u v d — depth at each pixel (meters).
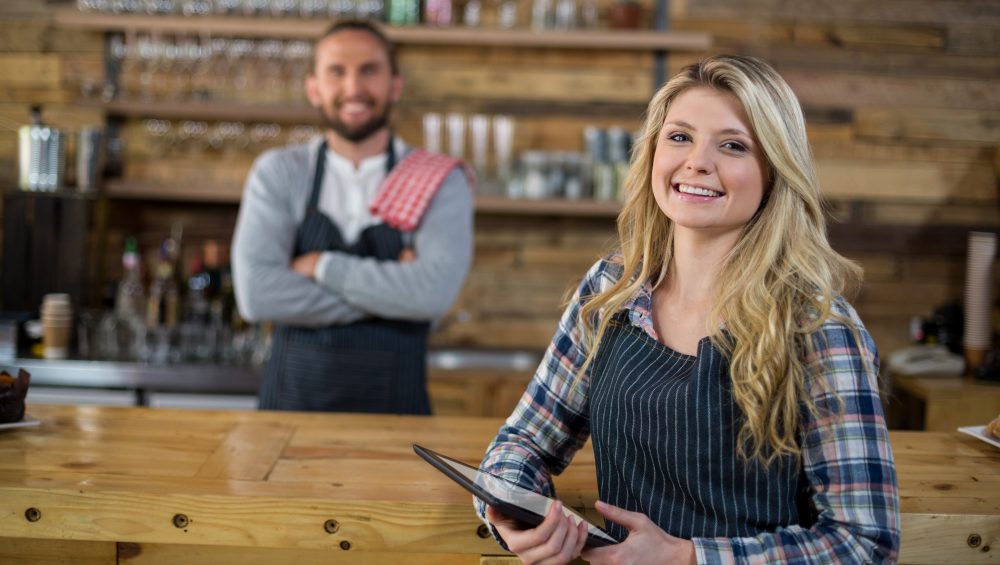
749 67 1.35
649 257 1.47
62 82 4.09
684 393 1.32
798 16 4.09
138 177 4.09
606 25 4.12
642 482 1.39
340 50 2.69
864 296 4.16
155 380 3.57
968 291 3.79
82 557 1.68
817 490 1.27
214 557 1.68
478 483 1.34
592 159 3.97
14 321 3.60
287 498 1.58
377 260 2.71
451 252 2.69
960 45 4.11
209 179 4.09
